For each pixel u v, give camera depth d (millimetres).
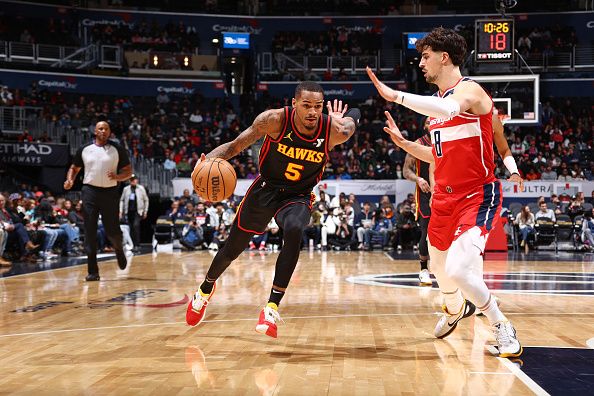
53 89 25281
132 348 3814
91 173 8117
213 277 4242
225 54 27688
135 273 9422
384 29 29062
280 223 3932
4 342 4023
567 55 26031
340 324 4742
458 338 4160
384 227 16844
